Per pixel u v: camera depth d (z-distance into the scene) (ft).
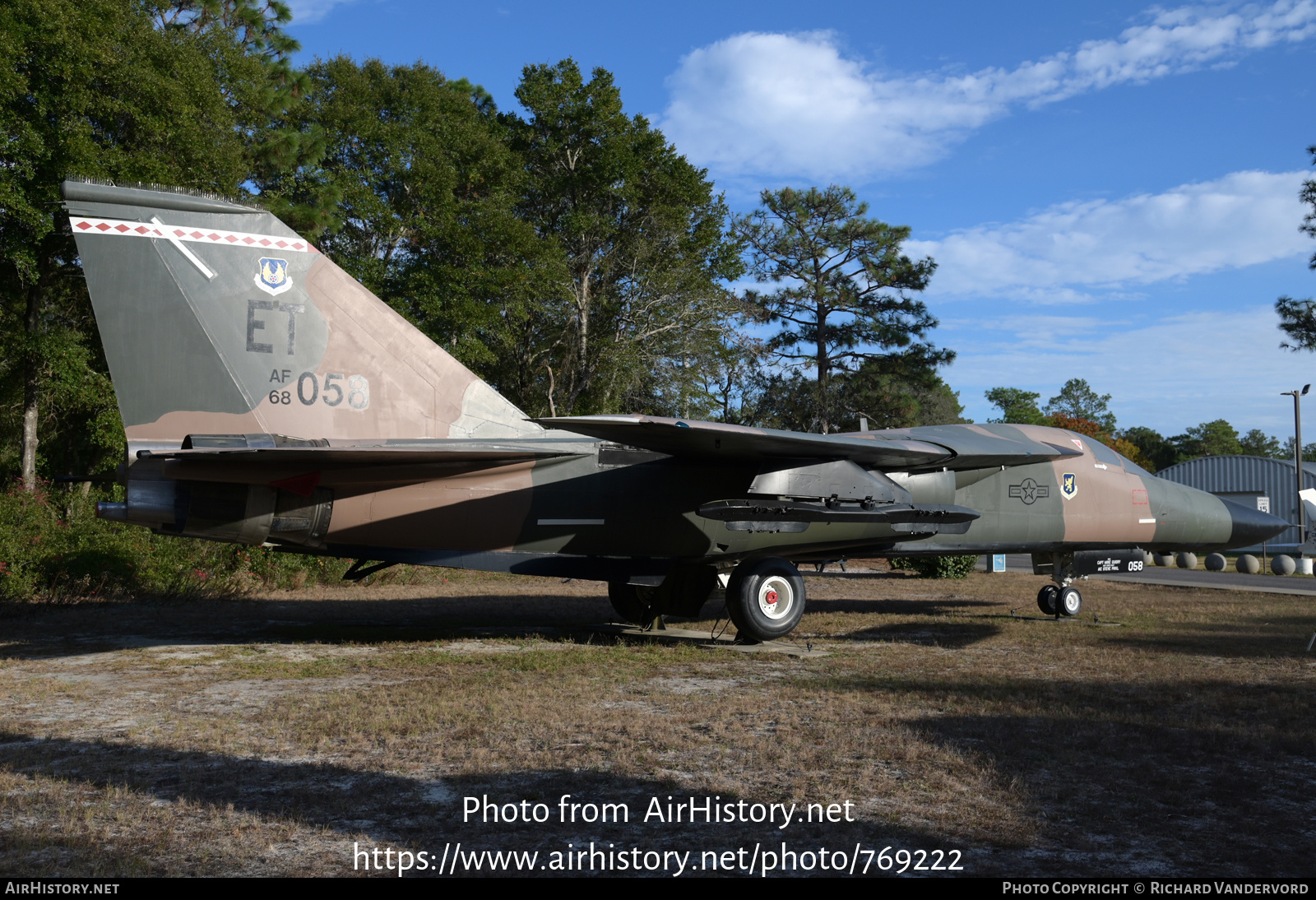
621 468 34.35
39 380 70.18
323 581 61.41
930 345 151.74
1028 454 37.88
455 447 31.96
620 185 128.16
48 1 55.42
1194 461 138.51
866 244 151.94
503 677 26.37
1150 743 18.60
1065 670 27.76
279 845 12.84
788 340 155.33
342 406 31.22
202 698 23.30
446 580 66.44
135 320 28.55
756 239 152.46
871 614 45.01
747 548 35.73
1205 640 34.88
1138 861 12.38
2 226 61.57
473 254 97.45
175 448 28.81
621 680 26.08
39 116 58.34
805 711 21.66
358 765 16.87
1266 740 18.72
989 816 14.17
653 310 118.93
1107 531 43.62
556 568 33.96
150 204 29.01
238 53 81.76
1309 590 60.80
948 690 24.30
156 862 12.11
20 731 19.45
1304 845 13.01
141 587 49.24
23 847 12.54
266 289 30.42
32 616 41.52
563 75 129.59
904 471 38.14
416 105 105.91
